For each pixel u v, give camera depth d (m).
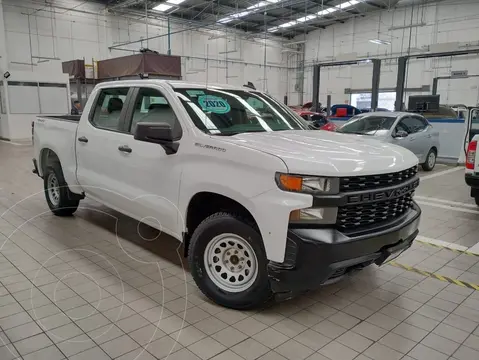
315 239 2.48
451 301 3.23
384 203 2.84
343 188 2.56
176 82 3.68
